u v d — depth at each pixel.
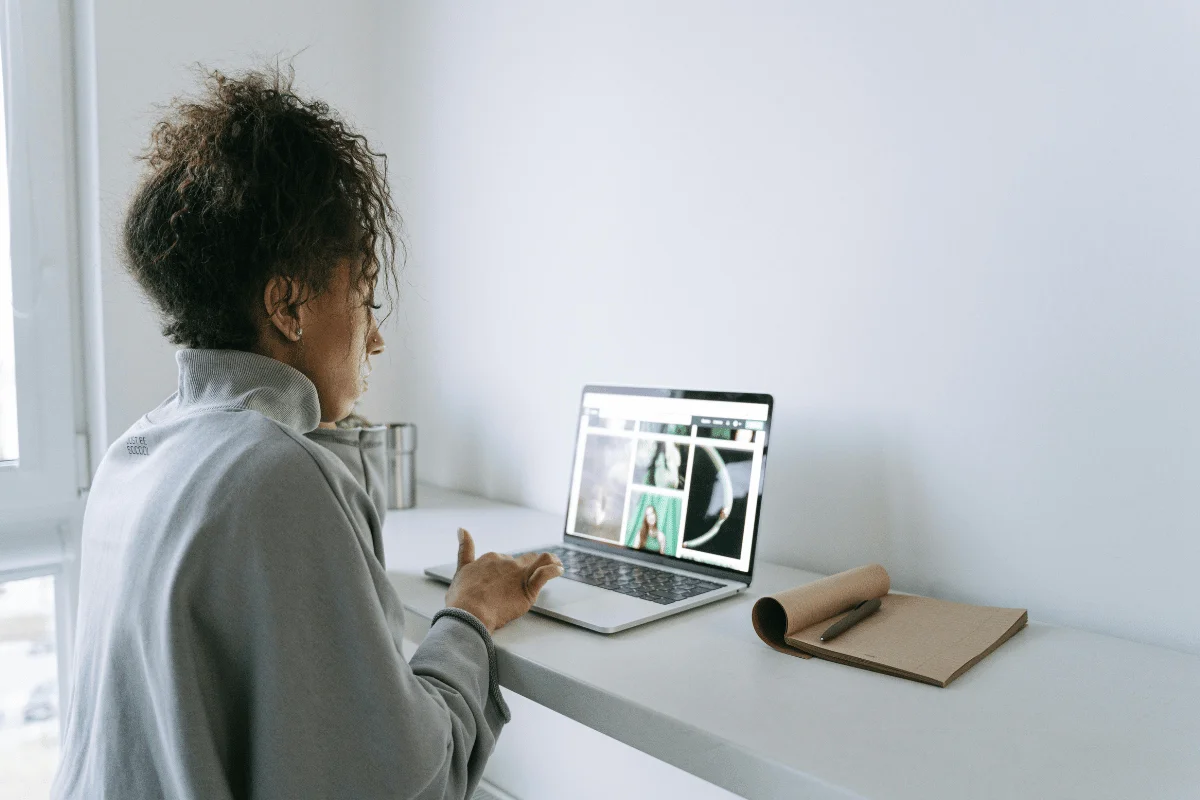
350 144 0.75
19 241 1.55
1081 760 0.63
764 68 1.24
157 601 0.57
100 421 1.61
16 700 1.58
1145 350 0.92
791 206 1.22
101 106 1.54
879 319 1.14
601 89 1.49
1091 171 0.94
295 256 0.70
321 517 0.61
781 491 1.26
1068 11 0.95
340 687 0.60
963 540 1.07
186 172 0.70
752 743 0.65
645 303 1.44
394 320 2.00
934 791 0.58
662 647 0.88
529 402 1.67
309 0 1.85
